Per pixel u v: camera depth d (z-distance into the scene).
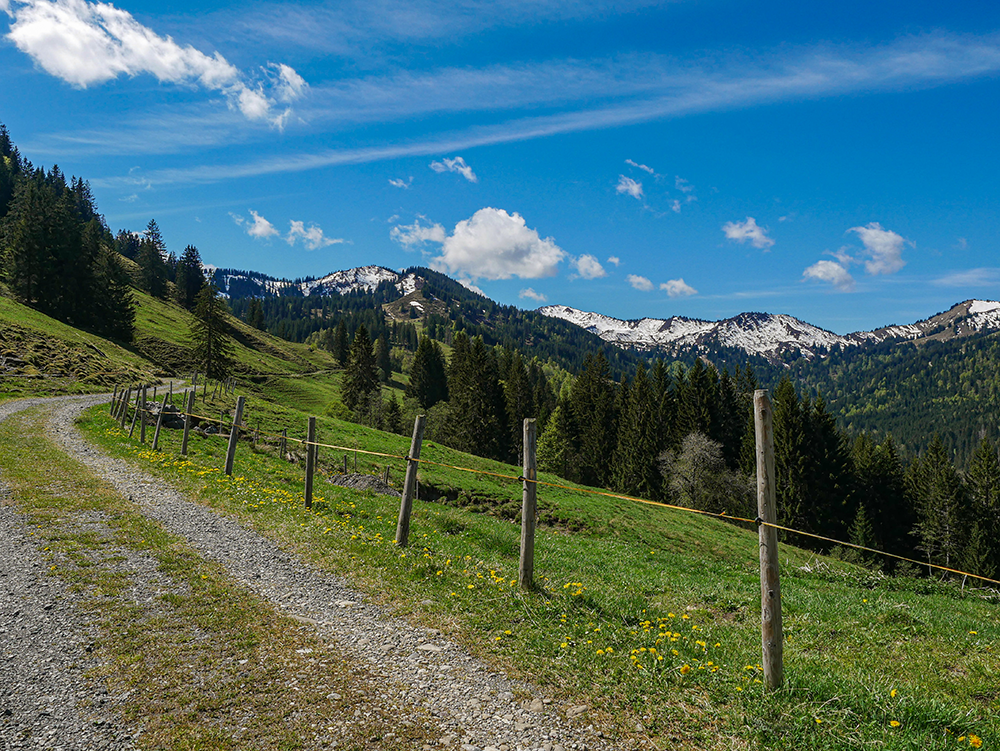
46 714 5.42
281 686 6.19
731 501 63.38
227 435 33.47
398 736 5.43
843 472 68.19
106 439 25.38
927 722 5.78
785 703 6.00
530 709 6.01
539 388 133.25
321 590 9.23
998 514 70.12
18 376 48.59
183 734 5.24
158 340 110.69
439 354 118.94
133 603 8.12
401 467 37.88
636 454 79.88
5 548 10.00
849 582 14.81
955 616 10.73
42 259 85.19
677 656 7.27
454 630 7.92
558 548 17.16
